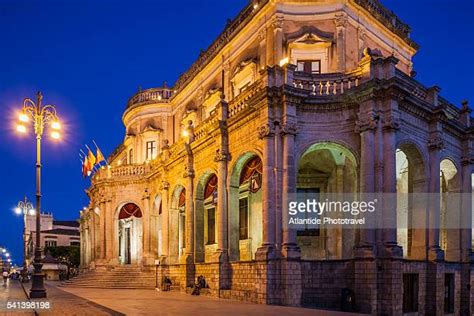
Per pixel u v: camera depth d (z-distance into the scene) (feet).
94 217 138.72
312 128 63.87
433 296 63.52
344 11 80.28
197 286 78.95
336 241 72.64
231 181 75.05
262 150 64.75
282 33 80.33
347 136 63.05
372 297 55.88
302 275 60.23
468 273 74.23
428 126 68.95
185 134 98.84
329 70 78.64
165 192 103.14
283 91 61.77
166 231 101.04
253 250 77.66
